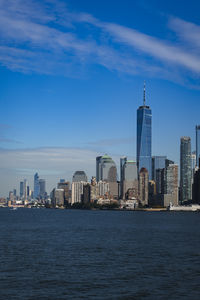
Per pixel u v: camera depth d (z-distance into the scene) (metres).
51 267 85.81
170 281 72.81
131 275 77.88
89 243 136.38
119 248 122.00
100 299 60.09
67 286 68.00
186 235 174.88
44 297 60.84
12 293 62.91
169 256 104.69
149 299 60.53
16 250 114.75
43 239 150.12
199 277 76.56
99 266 87.75
